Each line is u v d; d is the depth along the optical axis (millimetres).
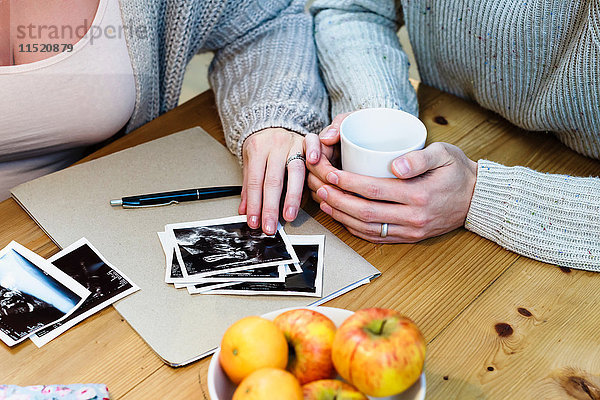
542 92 967
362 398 484
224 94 1085
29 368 635
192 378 631
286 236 814
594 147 952
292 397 458
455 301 736
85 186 881
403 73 1093
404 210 792
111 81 959
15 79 876
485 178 836
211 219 834
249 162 881
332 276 754
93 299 708
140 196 850
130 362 646
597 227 788
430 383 631
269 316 572
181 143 987
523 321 711
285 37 1167
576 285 767
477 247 825
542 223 800
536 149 1002
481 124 1067
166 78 1129
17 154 984
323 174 833
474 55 1038
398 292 746
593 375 648
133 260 762
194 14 1046
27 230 812
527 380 640
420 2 1104
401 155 769
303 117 977
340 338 492
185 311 697
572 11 882
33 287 718
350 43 1129
